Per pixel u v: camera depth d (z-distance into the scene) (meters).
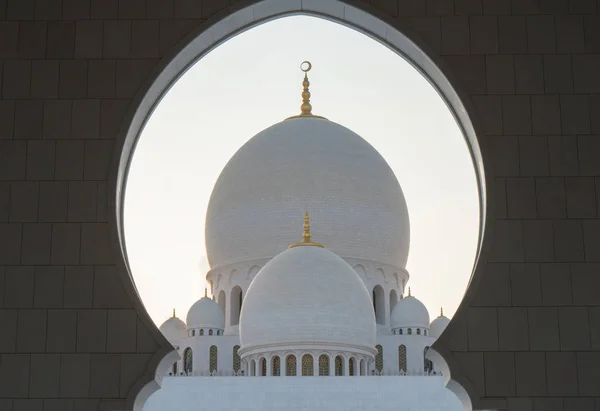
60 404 26.86
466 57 29.12
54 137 28.62
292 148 141.38
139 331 27.31
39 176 28.38
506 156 28.52
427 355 28.08
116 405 26.81
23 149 28.53
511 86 28.94
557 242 27.97
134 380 27.00
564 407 26.84
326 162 140.50
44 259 27.84
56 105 28.84
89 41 29.22
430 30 29.27
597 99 28.91
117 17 29.36
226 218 143.00
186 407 96.81
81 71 29.05
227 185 144.88
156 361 27.06
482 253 27.91
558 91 28.94
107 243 27.94
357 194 140.25
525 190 28.31
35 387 26.97
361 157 143.25
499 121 28.75
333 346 117.88
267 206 139.50
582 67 29.09
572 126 28.73
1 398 26.92
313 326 117.94
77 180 28.36
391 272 143.38
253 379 98.38
